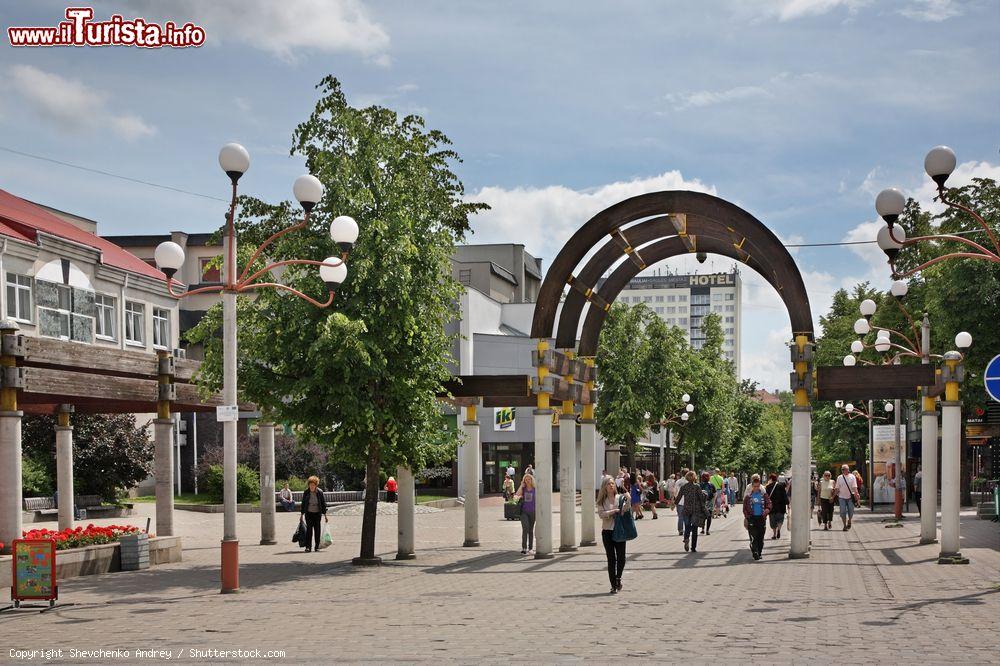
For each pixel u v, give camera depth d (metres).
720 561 21.48
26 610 14.37
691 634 11.16
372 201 20.77
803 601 14.12
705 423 59.62
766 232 21.61
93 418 42.47
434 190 22.17
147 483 55.44
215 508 43.84
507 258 80.94
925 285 41.62
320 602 14.89
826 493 32.66
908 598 14.29
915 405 46.72
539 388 22.95
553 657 9.73
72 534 19.73
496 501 57.03
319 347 19.50
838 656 9.57
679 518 29.25
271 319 21.02
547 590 16.30
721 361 69.31
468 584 17.45
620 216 22.80
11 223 42.03
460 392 23.33
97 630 12.24
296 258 20.83
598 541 27.62
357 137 21.42
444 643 10.77
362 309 20.33
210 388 21.70
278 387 20.81
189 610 14.10
